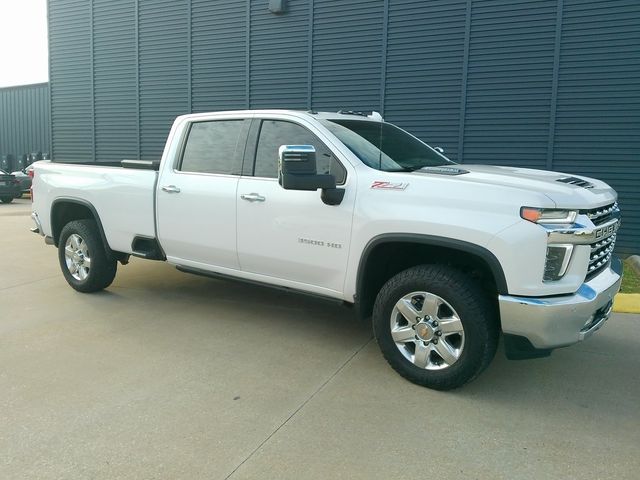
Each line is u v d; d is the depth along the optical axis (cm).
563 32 809
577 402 360
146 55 1184
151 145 1208
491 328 352
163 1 1145
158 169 537
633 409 351
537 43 827
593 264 363
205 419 331
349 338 476
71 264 612
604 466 286
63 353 435
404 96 927
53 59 1331
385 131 495
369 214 385
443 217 354
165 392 368
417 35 906
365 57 950
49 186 615
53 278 680
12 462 285
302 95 1014
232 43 1073
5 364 413
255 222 448
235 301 584
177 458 290
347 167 407
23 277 686
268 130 461
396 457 293
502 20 845
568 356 441
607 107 796
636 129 784
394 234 372
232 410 343
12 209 1539
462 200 352
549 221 331
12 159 2334
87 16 1260
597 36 791
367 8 938
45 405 348
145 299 589
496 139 870
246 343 461
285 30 1016
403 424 328
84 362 418
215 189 474
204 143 500
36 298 590
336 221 404
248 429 320
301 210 421
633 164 792
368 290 407
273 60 1035
